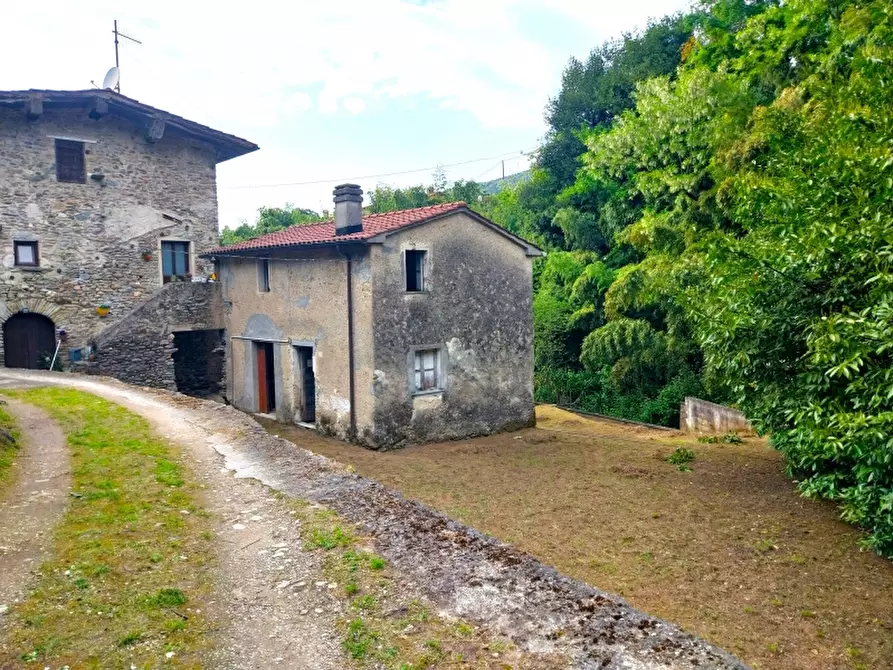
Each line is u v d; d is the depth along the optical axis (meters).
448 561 5.20
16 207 15.41
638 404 20.70
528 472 11.16
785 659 5.20
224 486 7.24
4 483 6.76
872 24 12.89
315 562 5.22
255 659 3.93
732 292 8.14
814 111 12.99
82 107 16.11
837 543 7.64
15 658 3.79
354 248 12.57
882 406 5.95
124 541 5.48
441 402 13.54
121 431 9.23
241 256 15.66
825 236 6.78
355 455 12.12
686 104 17.81
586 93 28.81
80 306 16.33
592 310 23.94
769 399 7.91
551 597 4.61
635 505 9.23
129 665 3.80
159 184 17.56
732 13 22.22
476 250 14.10
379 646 4.03
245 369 16.17
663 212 20.02
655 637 4.09
